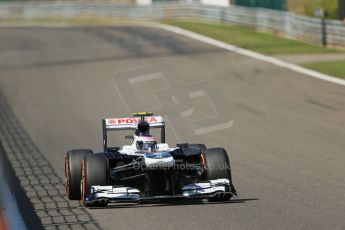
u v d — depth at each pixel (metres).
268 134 65.81
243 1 187.62
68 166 41.34
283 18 150.75
